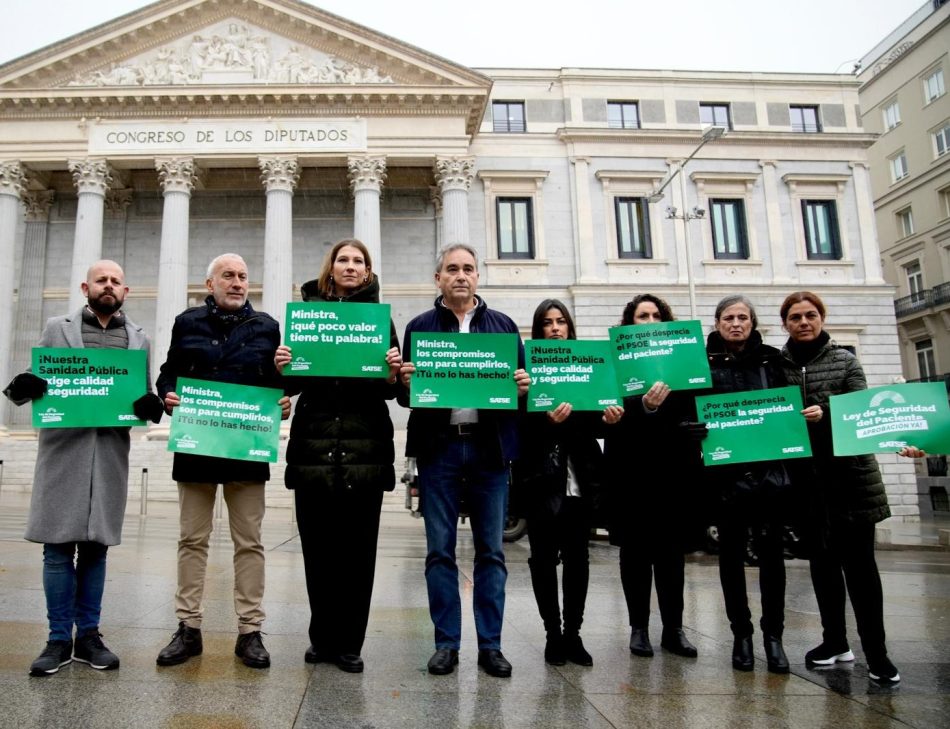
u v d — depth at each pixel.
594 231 31.86
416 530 17.02
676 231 32.16
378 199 29.42
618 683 4.36
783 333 31.70
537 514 4.93
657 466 5.26
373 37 29.92
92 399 4.59
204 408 4.68
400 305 32.00
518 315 31.00
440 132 29.88
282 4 29.98
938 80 37.97
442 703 3.91
